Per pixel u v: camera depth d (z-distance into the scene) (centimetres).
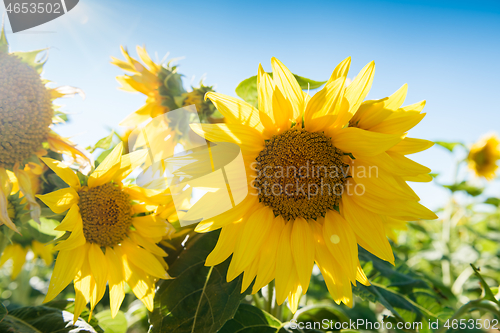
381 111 37
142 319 62
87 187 41
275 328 44
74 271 38
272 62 36
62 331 40
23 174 39
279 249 40
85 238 40
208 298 40
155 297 41
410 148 37
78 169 43
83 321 42
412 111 37
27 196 38
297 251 40
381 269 52
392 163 37
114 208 40
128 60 46
